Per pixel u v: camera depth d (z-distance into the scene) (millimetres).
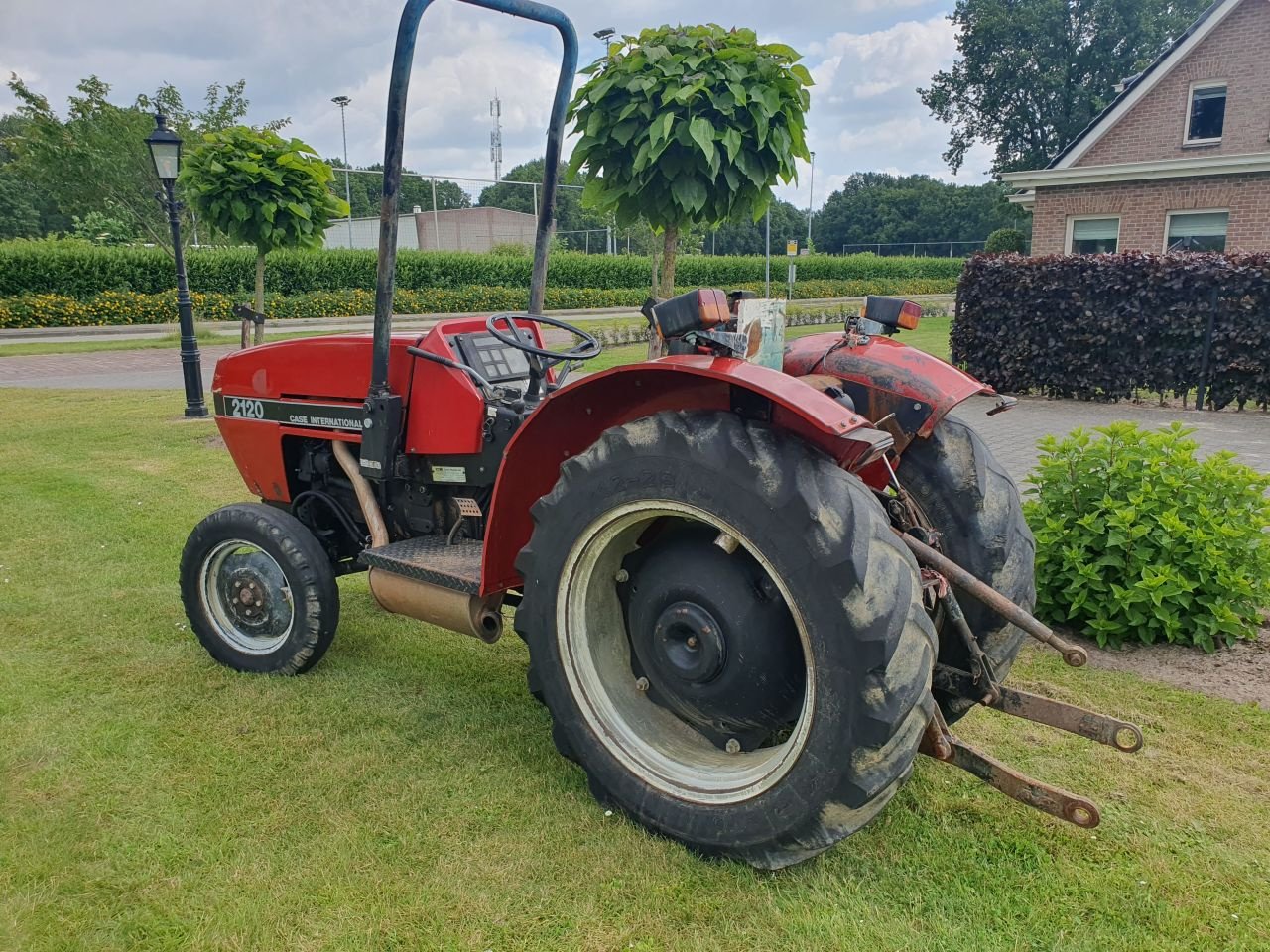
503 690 3369
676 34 4547
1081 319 10039
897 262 45719
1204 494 3871
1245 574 3734
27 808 2572
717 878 2275
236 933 2090
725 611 2330
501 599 3033
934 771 2789
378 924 2113
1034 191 20672
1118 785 2707
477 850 2383
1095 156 21719
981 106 42781
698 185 4602
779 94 4559
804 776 2111
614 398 2525
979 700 2549
